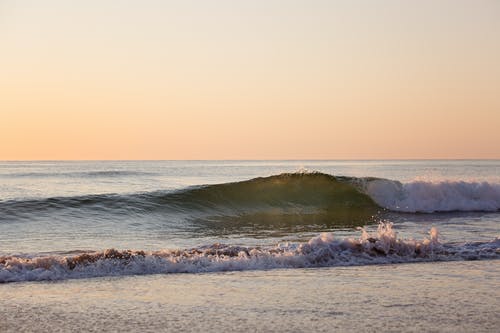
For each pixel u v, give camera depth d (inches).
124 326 263.4
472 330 258.4
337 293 329.1
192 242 589.9
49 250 517.7
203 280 366.0
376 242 462.0
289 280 366.9
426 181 1032.2
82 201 823.7
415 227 741.3
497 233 669.3
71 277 372.5
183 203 879.7
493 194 1023.0
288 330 257.0
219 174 2994.6
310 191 999.6
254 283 356.8
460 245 504.4
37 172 3014.3
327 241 453.1
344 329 258.8
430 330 257.6
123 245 561.3
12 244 556.1
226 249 459.8
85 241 586.9
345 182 1024.9
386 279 371.2
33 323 267.9
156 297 318.7
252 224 778.8
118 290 335.9
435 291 335.0
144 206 842.8
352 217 877.8
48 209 780.0
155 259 406.3
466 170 3983.8
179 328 260.4
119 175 2650.1
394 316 280.2
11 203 781.9
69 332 254.8
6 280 360.5
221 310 291.1
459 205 1000.2
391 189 1011.3
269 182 994.7
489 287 347.6
